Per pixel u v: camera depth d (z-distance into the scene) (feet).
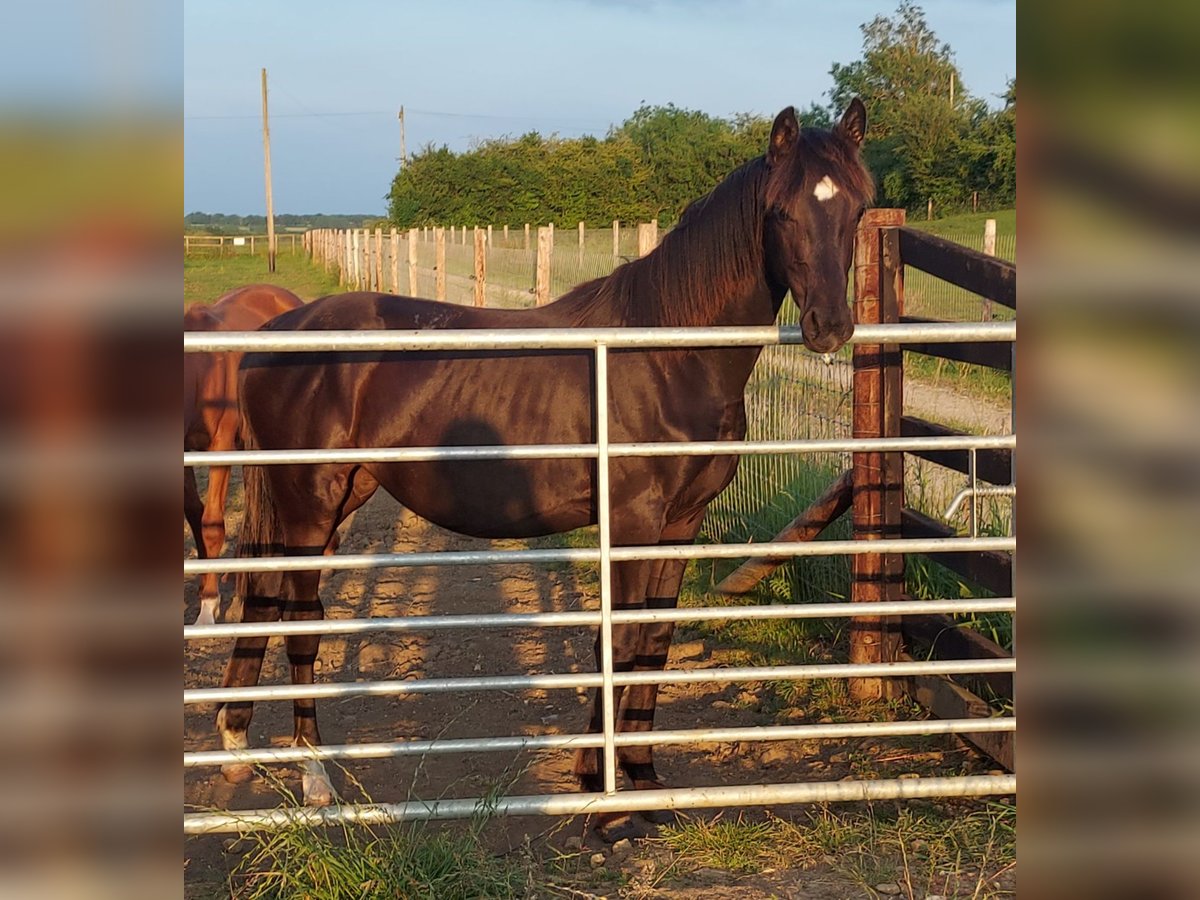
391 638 18.54
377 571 22.57
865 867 9.80
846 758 13.30
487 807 9.66
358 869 8.87
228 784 12.92
